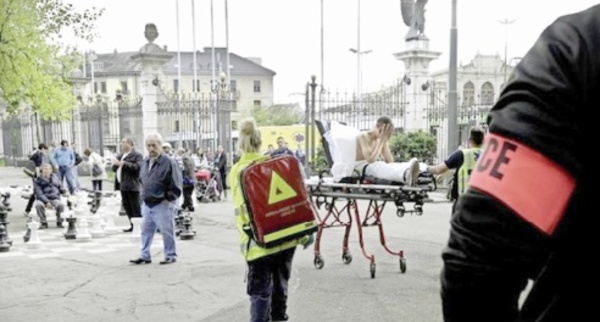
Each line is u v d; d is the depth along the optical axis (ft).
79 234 37.42
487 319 2.85
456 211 2.99
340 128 25.55
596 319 2.81
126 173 40.57
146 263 29.68
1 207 40.34
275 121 192.34
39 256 31.83
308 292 23.44
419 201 22.29
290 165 17.01
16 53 53.42
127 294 23.49
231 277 26.35
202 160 71.61
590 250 2.78
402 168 23.04
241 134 17.24
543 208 2.73
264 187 16.60
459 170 23.82
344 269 27.71
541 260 2.79
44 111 56.29
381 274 26.61
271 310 18.79
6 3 51.88
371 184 24.22
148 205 29.58
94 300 22.63
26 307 21.63
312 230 17.22
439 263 28.86
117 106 87.20
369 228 40.91
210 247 34.55
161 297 23.02
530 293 3.03
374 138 24.52
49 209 43.47
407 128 78.48
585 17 2.94
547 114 2.78
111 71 287.07
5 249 33.19
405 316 20.20
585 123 2.75
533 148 2.78
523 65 2.98
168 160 29.30
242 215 16.89
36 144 105.29
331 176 26.18
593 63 2.76
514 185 2.77
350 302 21.95
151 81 79.05
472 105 70.28
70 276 26.84
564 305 2.87
